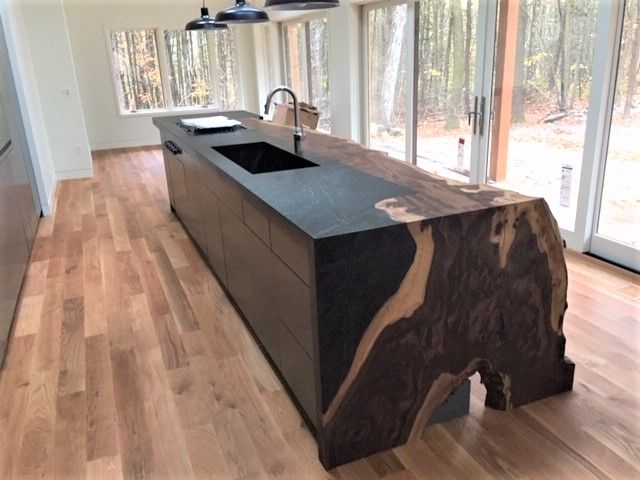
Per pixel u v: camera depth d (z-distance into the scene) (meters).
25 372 2.58
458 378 2.05
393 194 2.13
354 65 5.94
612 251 3.54
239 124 4.30
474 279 1.94
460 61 4.47
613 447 1.98
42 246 4.32
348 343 1.82
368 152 3.06
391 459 1.97
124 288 3.49
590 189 3.54
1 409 2.31
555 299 2.12
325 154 3.02
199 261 3.92
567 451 1.97
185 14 8.88
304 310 1.92
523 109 3.99
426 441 2.05
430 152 5.12
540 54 3.74
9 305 3.02
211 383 2.46
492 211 1.90
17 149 4.27
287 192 2.22
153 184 6.37
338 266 1.72
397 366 1.92
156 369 2.58
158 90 9.16
